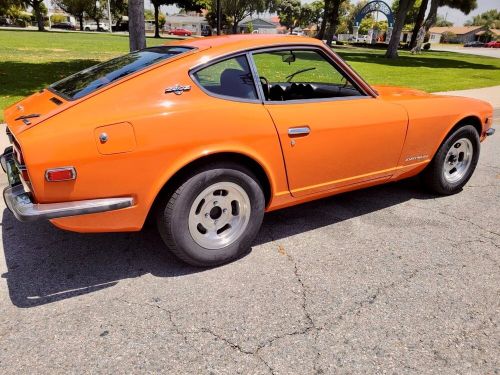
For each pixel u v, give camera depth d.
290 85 3.42
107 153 2.45
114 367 2.12
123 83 2.60
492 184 5.00
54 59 16.67
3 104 7.99
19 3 53.16
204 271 3.00
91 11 74.00
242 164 3.01
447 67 21.94
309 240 3.50
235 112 2.81
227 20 65.56
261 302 2.66
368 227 3.76
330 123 3.21
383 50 42.59
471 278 2.98
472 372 2.14
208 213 2.91
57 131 2.37
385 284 2.88
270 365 2.15
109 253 3.23
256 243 3.44
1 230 3.58
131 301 2.65
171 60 2.74
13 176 2.81
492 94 11.70
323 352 2.25
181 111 2.63
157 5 53.81
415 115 3.76
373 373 2.12
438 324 2.49
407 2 26.56
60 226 2.47
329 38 41.28
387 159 3.72
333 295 2.75
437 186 4.39
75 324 2.43
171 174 2.62
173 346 2.27
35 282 2.85
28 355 2.20
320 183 3.36
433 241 3.52
